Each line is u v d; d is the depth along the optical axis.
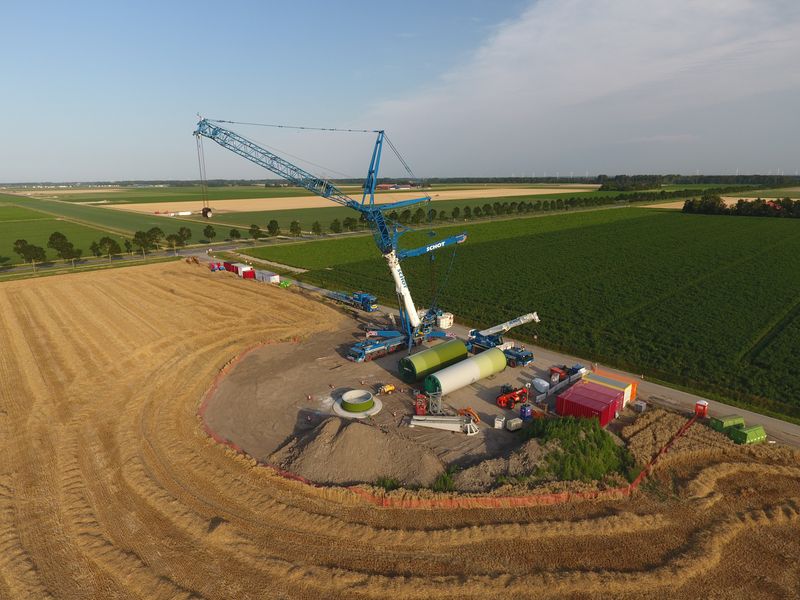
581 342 48.00
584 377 37.44
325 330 53.25
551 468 27.41
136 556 21.91
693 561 21.12
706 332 49.16
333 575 20.64
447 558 21.70
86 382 40.09
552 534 22.98
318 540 22.83
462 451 30.52
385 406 36.38
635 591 19.83
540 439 29.14
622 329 50.94
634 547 22.27
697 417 34.00
